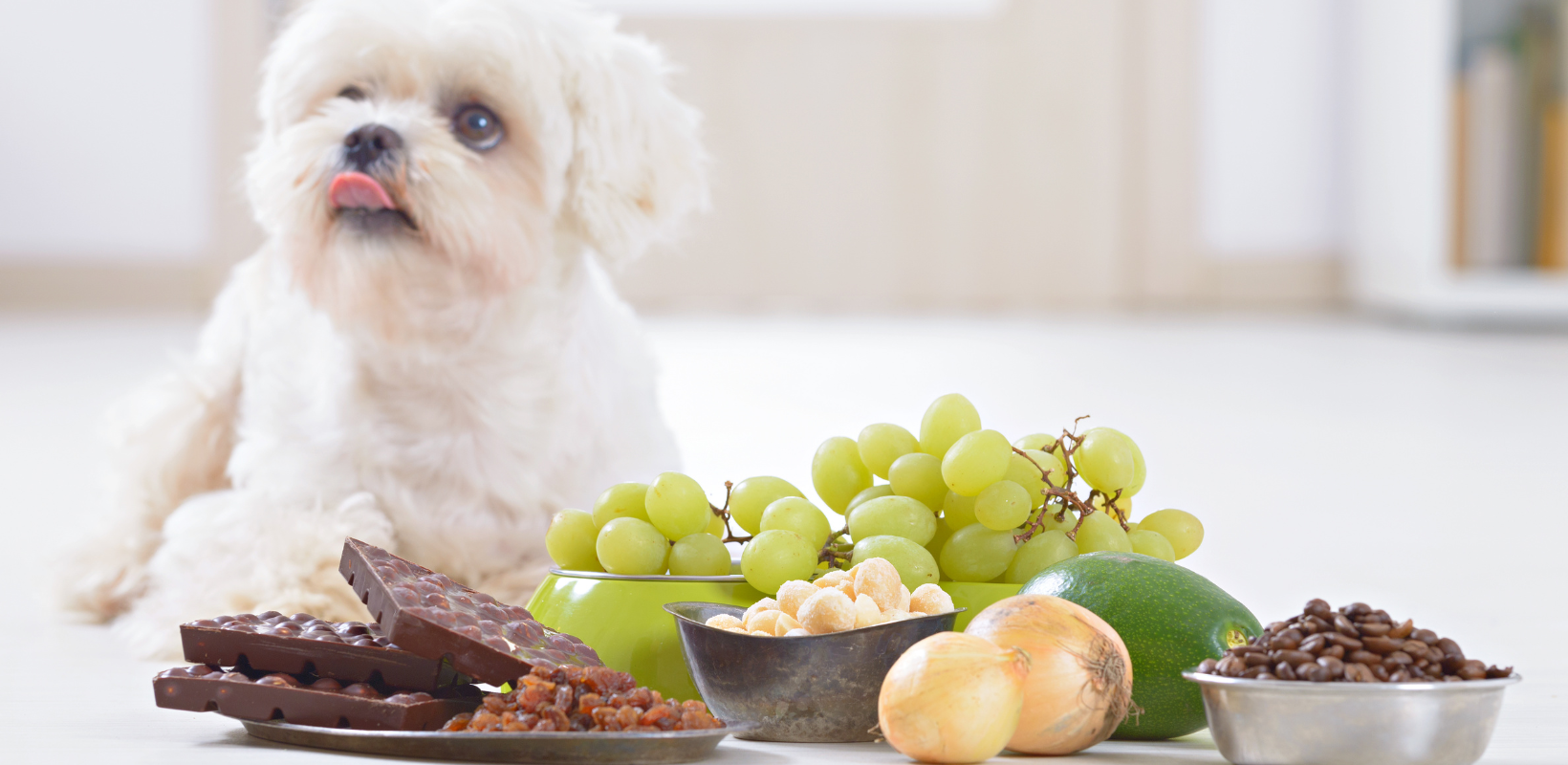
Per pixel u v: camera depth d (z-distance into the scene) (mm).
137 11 6527
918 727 1370
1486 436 3346
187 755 1417
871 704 1425
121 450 2031
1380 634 1368
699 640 1439
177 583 1816
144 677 1670
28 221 6590
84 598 1943
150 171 6598
